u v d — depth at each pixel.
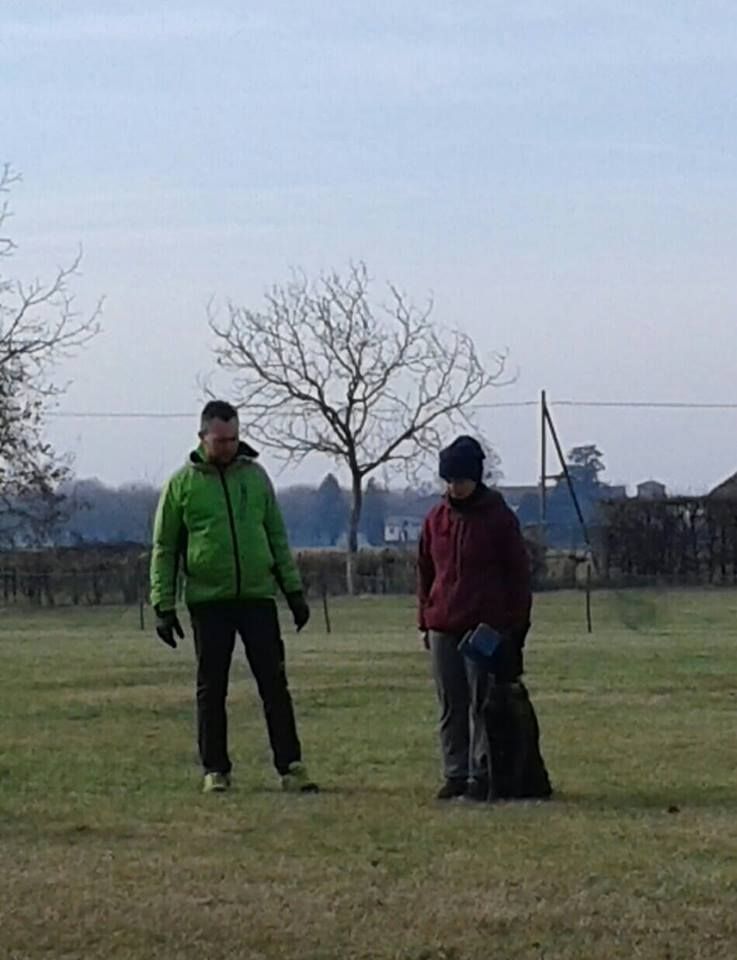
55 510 50.97
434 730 15.26
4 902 8.22
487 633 11.08
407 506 71.62
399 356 64.56
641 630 33.19
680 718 16.05
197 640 11.63
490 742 11.15
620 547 53.22
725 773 12.31
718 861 9.04
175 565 11.63
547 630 33.59
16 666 24.38
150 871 8.88
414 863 9.04
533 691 18.95
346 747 13.97
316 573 53.81
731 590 50.62
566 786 11.70
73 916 7.95
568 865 8.95
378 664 23.84
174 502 11.56
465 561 11.27
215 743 11.67
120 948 7.48
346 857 9.22
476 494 11.35
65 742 14.63
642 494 55.72
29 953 7.41
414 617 41.78
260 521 11.58
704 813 10.56
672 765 12.73
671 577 53.19
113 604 50.06
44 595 50.16
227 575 11.45
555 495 60.38
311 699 18.34
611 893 8.31
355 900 8.21
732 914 7.91
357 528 64.75
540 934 7.63
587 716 16.22
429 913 7.95
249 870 8.90
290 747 11.60
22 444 49.00
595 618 38.25
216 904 8.16
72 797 11.38
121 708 17.67
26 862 9.14
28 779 12.27
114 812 10.73
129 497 59.88
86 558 50.66
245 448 11.66
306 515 74.69
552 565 52.75
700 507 53.19
